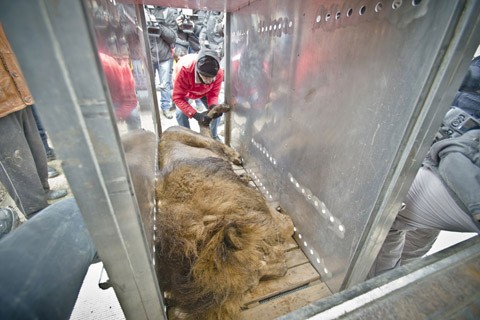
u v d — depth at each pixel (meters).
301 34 1.17
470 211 0.95
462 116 1.15
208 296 0.95
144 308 0.70
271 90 1.59
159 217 1.13
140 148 0.94
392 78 0.70
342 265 1.06
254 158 2.06
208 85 2.82
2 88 1.67
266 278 1.19
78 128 0.39
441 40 0.55
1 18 0.30
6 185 1.92
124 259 0.57
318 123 1.13
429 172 1.17
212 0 1.76
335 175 1.05
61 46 0.33
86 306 1.28
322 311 0.61
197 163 1.46
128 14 1.28
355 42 0.84
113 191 0.46
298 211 1.42
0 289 0.52
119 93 0.66
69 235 0.73
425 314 0.59
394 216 0.85
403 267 0.70
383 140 0.77
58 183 2.64
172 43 4.41
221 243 0.97
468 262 0.70
